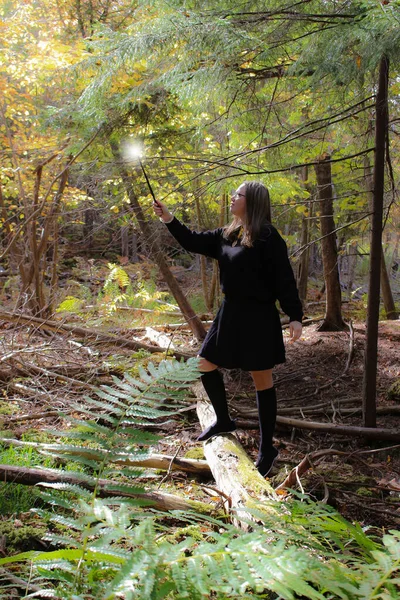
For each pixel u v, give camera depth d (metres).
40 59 6.18
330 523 2.02
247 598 1.48
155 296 9.58
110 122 5.69
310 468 3.79
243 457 3.38
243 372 6.00
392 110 4.90
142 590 1.30
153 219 6.51
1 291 9.46
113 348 6.41
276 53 4.29
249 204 3.50
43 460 3.62
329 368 6.17
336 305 7.45
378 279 4.33
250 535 1.54
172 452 4.11
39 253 7.54
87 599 1.62
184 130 5.92
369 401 4.46
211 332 3.70
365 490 3.57
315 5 4.34
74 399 4.94
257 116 4.96
